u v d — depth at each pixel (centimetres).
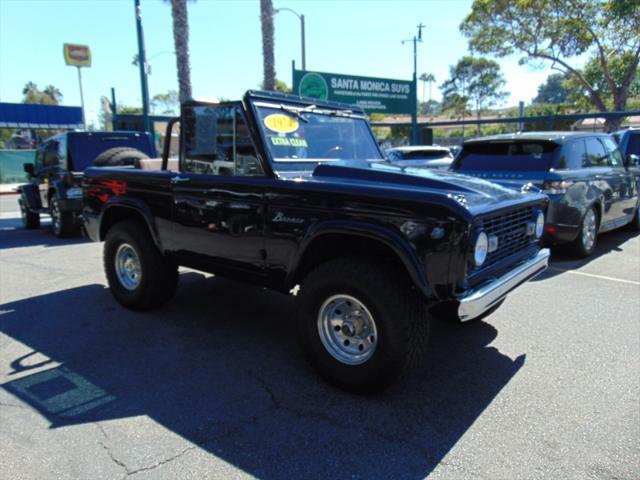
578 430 290
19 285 604
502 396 330
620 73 2458
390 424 299
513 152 695
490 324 460
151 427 296
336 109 459
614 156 812
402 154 1455
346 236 333
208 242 412
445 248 289
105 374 365
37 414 311
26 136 3800
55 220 968
